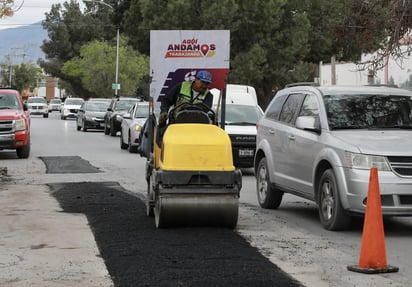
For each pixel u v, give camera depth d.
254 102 27.70
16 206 16.77
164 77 14.39
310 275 10.42
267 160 17.09
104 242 12.45
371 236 10.62
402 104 15.39
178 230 13.40
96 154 33.28
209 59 14.41
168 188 13.05
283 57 53.69
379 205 10.64
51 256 11.52
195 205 13.01
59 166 27.00
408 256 11.90
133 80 111.94
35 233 13.41
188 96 14.06
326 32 53.97
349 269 10.72
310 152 14.84
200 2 53.12
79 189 19.73
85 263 11.02
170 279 9.84
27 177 23.33
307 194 15.08
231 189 13.17
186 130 13.42
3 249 12.05
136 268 10.48
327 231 14.06
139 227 13.73
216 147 13.17
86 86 114.62
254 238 13.09
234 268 10.48
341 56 59.34
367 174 13.09
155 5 54.16
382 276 10.39
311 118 14.84
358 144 13.52
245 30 52.75
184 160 13.05
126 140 35.28
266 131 17.48
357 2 22.12
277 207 17.25
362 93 15.62
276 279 9.95
